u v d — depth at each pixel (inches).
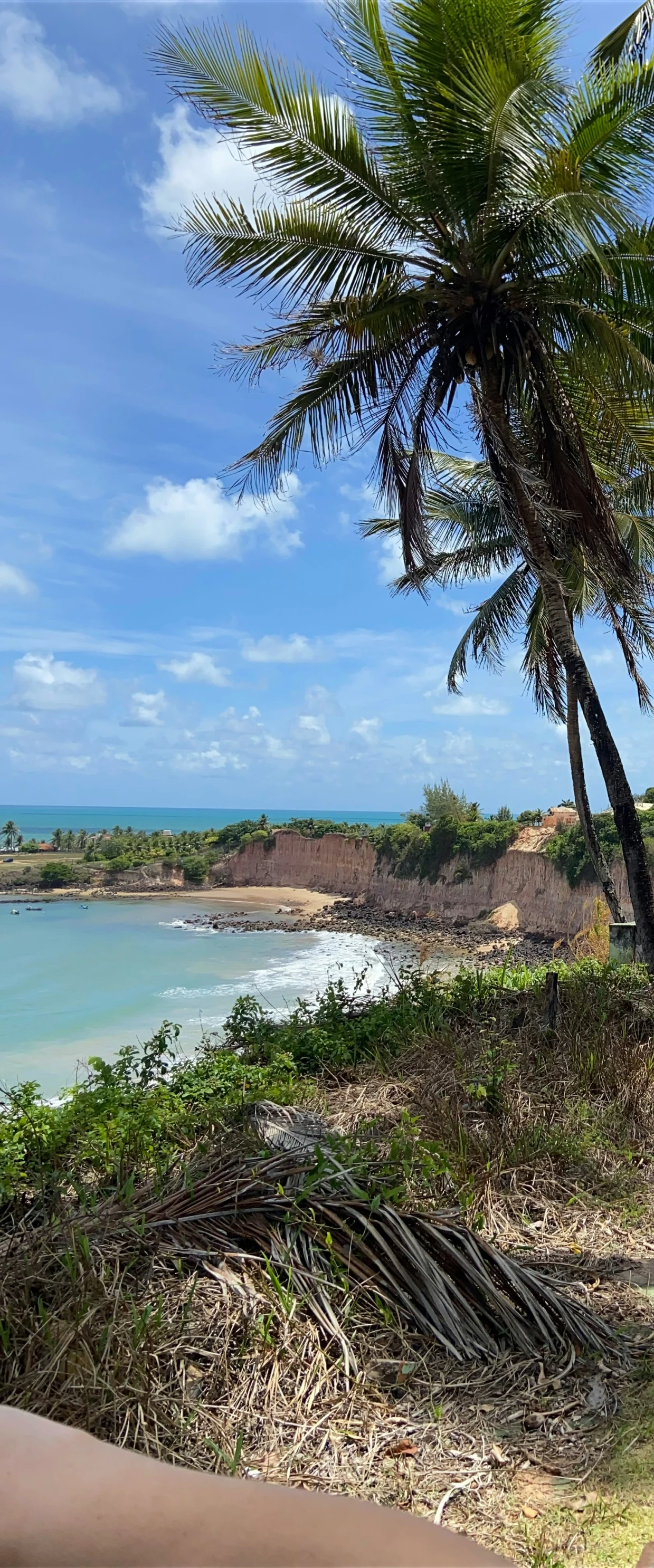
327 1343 135.9
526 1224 185.6
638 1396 126.8
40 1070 664.4
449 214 362.0
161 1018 876.0
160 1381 123.9
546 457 390.9
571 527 391.2
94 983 1142.3
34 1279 138.3
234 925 1993.1
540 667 647.1
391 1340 140.2
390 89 354.0
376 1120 205.6
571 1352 136.8
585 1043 290.8
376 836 2378.2
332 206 367.9
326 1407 124.4
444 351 394.0
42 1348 124.2
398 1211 157.2
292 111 332.5
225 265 370.6
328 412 407.2
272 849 2797.7
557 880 1599.4
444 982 404.5
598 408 406.0
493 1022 324.5
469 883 1854.1
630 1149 223.1
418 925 1838.1
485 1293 144.9
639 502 527.5
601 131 337.1
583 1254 173.3
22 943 1646.2
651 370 342.0
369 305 379.6
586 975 391.9
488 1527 103.0
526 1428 121.0
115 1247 149.2
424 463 412.8
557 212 325.1
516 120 315.6
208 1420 119.0
